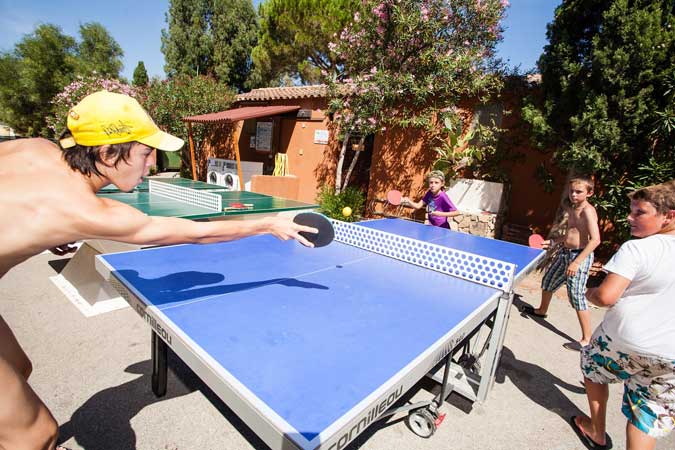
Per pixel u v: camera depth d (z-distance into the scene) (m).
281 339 1.48
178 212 4.32
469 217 7.15
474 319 1.90
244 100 13.39
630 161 5.79
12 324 3.37
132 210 1.27
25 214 1.09
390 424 2.47
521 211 8.09
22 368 1.60
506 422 2.58
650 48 5.15
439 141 8.80
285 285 2.15
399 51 8.10
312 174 11.67
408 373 1.29
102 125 1.17
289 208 5.34
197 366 1.33
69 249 2.14
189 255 2.62
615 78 5.43
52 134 21.78
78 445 2.07
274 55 16.89
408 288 2.27
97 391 2.54
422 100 8.08
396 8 7.54
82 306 3.80
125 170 1.29
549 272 4.38
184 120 11.24
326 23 13.48
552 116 6.47
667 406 1.87
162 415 2.37
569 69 6.04
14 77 22.69
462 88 7.87
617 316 1.97
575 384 3.14
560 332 4.19
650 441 1.91
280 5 14.79
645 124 5.40
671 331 1.79
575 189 3.67
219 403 2.52
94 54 25.91
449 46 8.04
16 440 1.25
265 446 2.16
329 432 0.95
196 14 25.38
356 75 8.74
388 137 9.62
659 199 1.80
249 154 13.41
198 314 1.67
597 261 6.99
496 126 8.21
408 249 2.93
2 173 1.13
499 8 7.57
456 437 2.39
